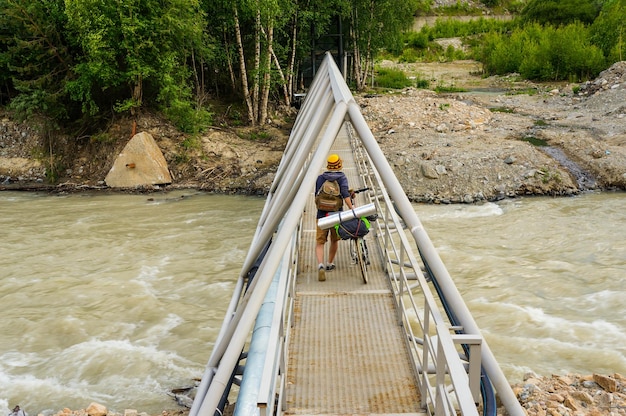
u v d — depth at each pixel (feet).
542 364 28.50
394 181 12.87
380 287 22.95
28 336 33.37
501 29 206.39
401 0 116.78
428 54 196.24
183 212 60.44
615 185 60.70
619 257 41.70
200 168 76.13
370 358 17.56
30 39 82.48
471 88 130.21
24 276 42.75
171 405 26.25
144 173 73.10
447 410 11.03
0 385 28.35
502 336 31.58
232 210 60.70
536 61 138.72
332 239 24.06
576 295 36.24
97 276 42.50
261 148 81.66
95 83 82.79
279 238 12.96
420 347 26.50
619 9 141.18
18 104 80.64
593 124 78.95
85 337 33.19
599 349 29.60
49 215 60.34
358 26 116.47
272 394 11.89
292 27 99.55
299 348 18.19
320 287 23.04
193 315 35.68
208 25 90.79
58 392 27.66
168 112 80.02
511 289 37.45
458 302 10.85
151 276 42.34
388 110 90.33
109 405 26.40
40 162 81.61
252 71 88.38
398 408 15.14
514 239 47.24
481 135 77.46
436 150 70.13
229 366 11.77
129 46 75.31
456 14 262.47
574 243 45.21
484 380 14.87
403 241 18.79
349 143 55.16
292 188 16.39
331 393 15.81
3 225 56.65
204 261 45.27
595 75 131.03
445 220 53.83
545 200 58.44
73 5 72.43
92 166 80.28
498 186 61.77
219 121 90.38
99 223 56.80
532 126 81.41
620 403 21.99
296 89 109.81
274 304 15.56
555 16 189.98
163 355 30.91
